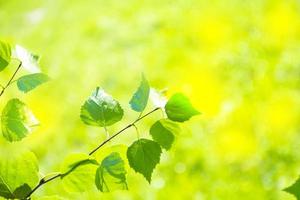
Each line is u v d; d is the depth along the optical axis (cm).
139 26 793
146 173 133
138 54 723
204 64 656
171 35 738
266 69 628
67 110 614
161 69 678
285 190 137
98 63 721
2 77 567
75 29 829
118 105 136
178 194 470
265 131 546
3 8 908
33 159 135
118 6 859
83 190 136
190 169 492
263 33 691
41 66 141
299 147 517
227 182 480
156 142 135
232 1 745
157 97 140
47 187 427
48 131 568
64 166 135
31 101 601
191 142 521
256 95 590
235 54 663
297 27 691
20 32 859
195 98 596
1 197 142
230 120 557
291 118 557
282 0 709
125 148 139
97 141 561
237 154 519
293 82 605
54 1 907
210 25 715
